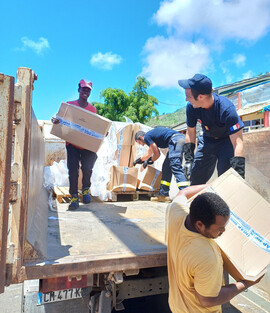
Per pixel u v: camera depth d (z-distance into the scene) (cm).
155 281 212
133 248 194
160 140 413
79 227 247
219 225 141
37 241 175
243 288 157
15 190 147
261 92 1978
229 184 194
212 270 136
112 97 2047
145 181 433
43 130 510
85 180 359
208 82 241
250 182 315
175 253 157
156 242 210
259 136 301
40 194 328
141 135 440
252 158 311
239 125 243
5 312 275
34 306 191
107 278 185
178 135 397
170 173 411
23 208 151
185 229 154
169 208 185
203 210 141
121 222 271
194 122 293
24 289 196
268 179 289
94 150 318
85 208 335
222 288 152
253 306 250
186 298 156
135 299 291
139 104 2078
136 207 354
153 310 271
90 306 197
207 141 300
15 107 148
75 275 166
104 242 206
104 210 326
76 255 174
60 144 506
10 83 143
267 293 269
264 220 179
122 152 460
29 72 155
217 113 256
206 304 143
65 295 182
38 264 156
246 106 2056
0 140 141
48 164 497
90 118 318
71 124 316
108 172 423
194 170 318
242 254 166
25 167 152
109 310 187
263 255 167
